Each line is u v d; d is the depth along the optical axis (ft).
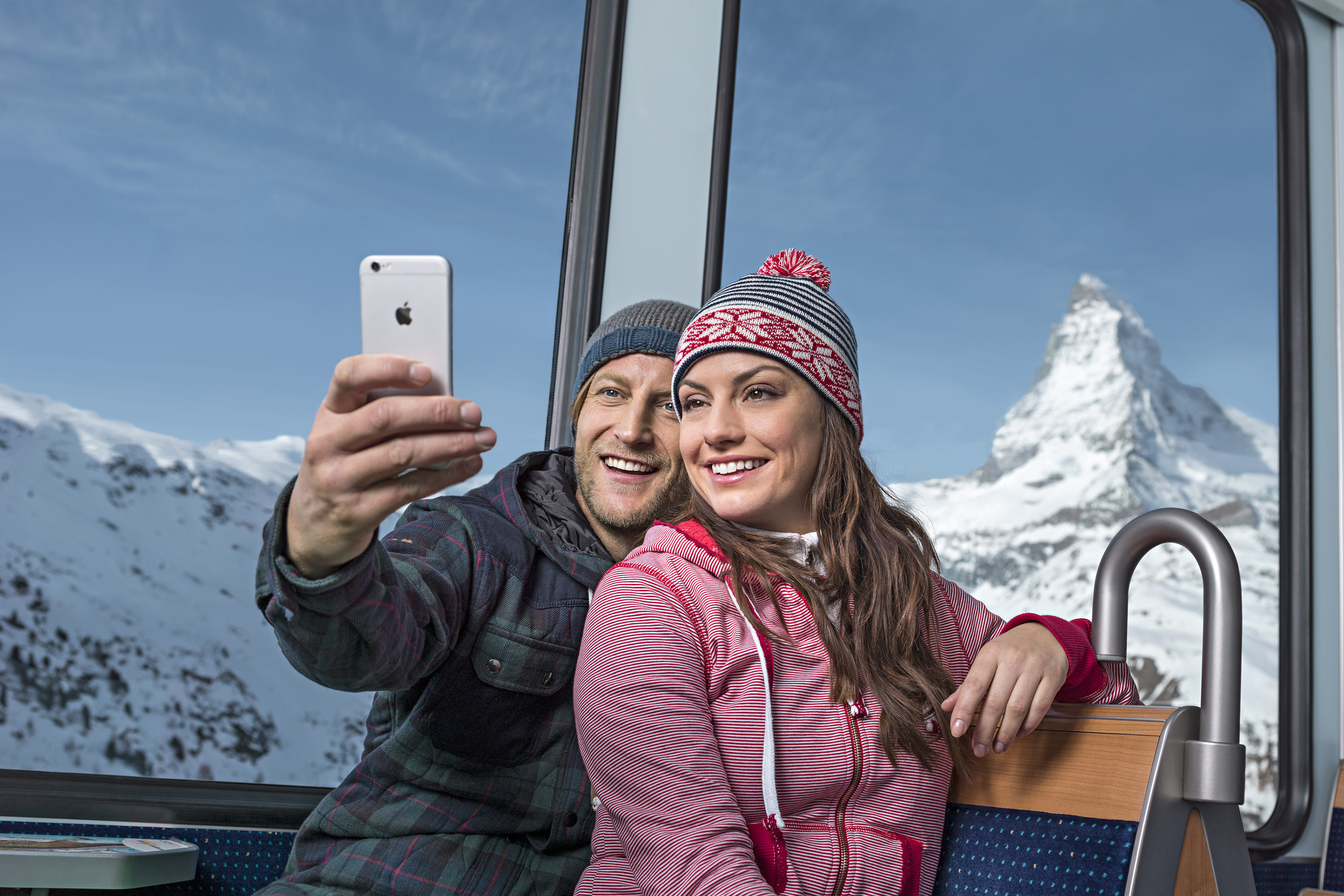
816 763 2.60
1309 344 8.75
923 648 2.90
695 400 2.99
